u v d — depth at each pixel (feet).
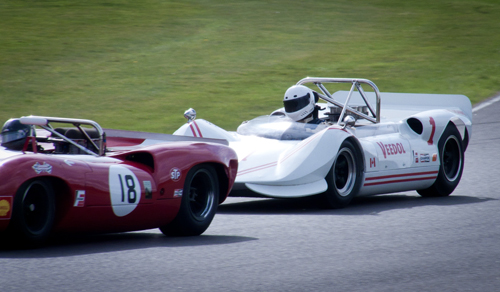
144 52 250.16
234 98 193.57
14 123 58.80
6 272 45.14
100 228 56.03
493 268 49.49
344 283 44.52
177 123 164.55
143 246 56.75
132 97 191.21
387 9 366.43
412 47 278.26
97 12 315.99
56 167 52.01
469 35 304.71
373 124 92.48
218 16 322.96
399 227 67.31
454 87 214.69
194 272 46.83
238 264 49.75
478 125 163.53
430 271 48.32
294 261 51.11
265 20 319.68
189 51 255.09
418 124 96.07
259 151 82.38
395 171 88.99
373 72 233.14
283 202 88.63
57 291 40.83
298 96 92.48
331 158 79.10
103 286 42.29
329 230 65.62
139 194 57.47
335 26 316.60
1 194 48.49
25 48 245.04
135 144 73.15
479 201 87.15
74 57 237.04
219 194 67.67
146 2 344.28
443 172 95.25
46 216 51.98
